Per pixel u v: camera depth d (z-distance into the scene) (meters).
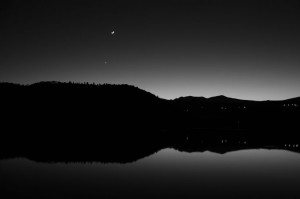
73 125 127.00
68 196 24.80
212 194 25.78
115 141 72.81
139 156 49.03
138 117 177.75
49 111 163.50
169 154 51.97
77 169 37.34
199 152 54.97
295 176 33.78
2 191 26.30
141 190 26.98
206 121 191.75
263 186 28.91
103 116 166.75
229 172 36.06
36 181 30.48
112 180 31.23
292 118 187.38
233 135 100.81
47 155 48.44
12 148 56.66
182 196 25.08
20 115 145.62
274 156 50.25
